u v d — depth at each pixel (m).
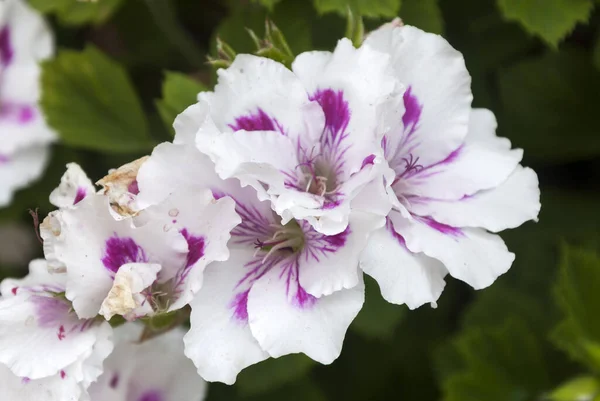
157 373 0.43
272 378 0.47
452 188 0.41
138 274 0.39
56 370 0.39
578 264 0.47
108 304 0.39
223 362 0.39
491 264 0.40
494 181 0.41
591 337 0.47
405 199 0.41
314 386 0.49
